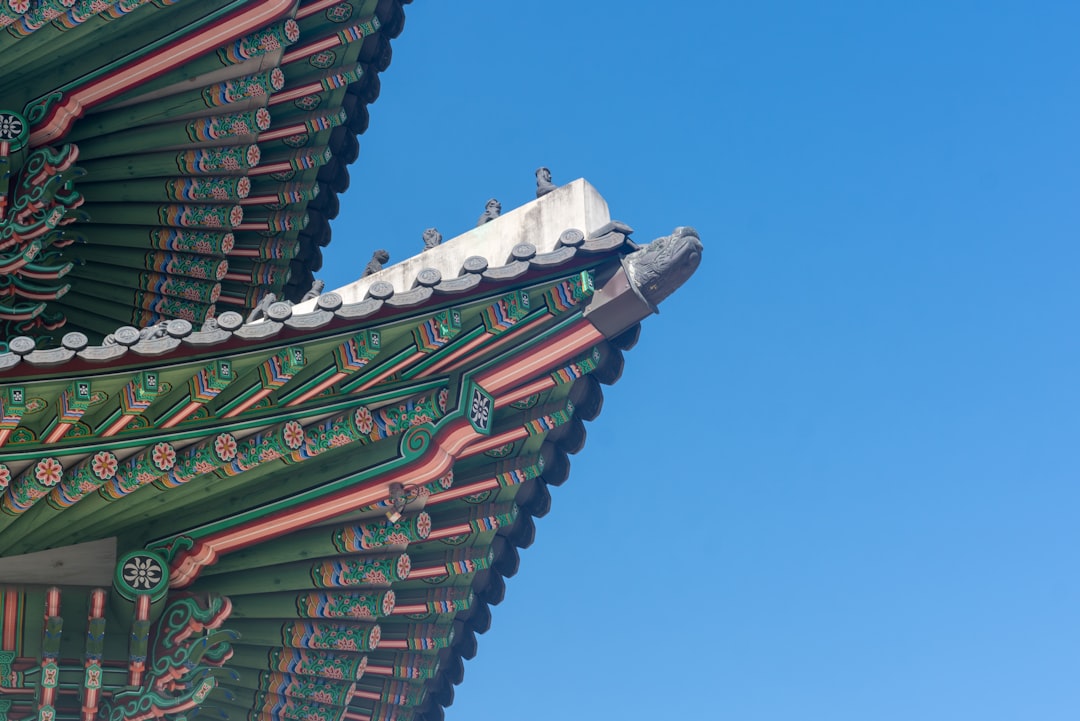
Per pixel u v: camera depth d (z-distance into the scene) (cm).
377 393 1149
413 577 1341
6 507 1098
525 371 1187
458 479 1311
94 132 1448
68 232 1491
